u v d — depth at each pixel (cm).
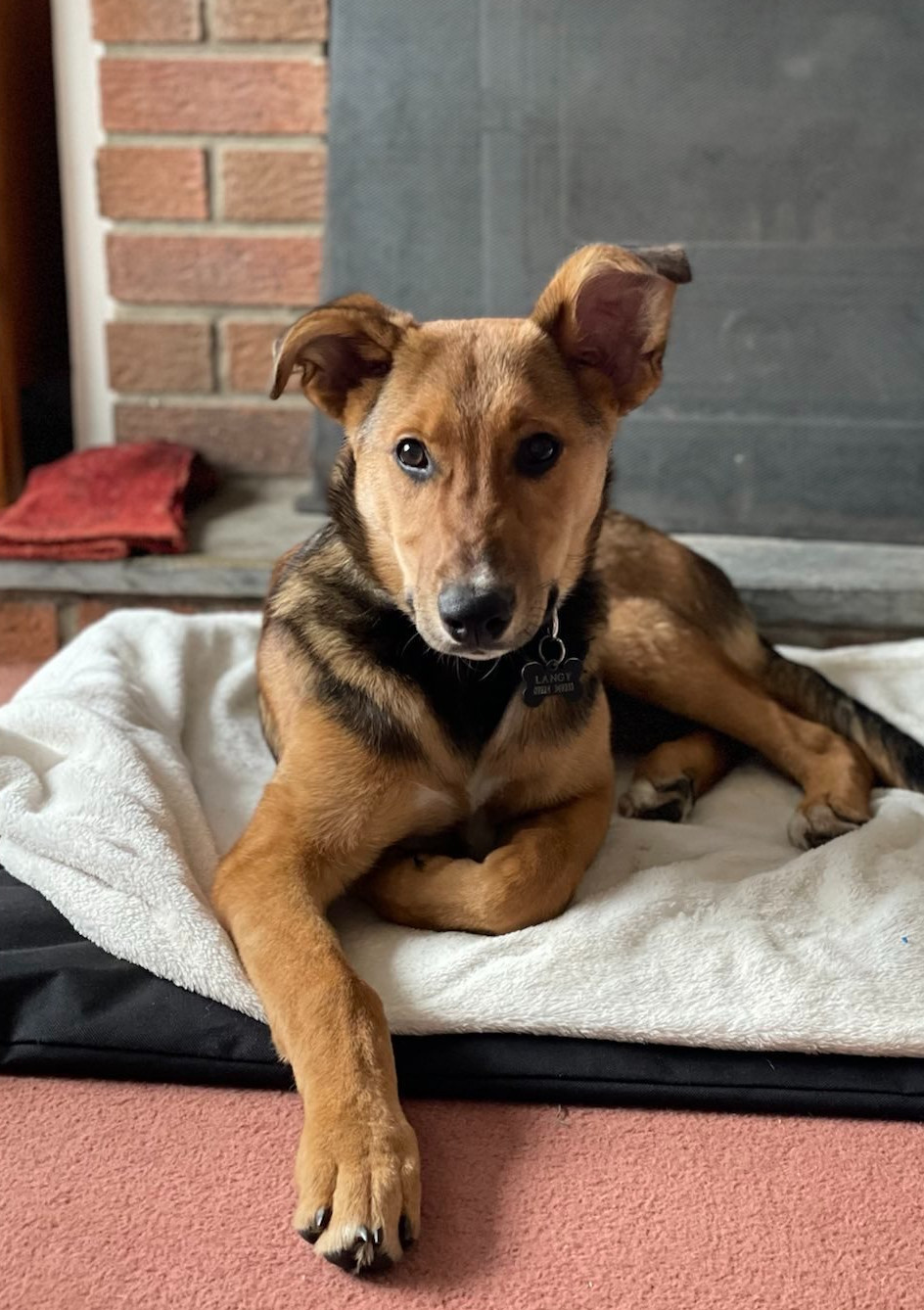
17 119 120
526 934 61
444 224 108
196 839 71
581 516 64
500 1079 56
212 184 115
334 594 68
